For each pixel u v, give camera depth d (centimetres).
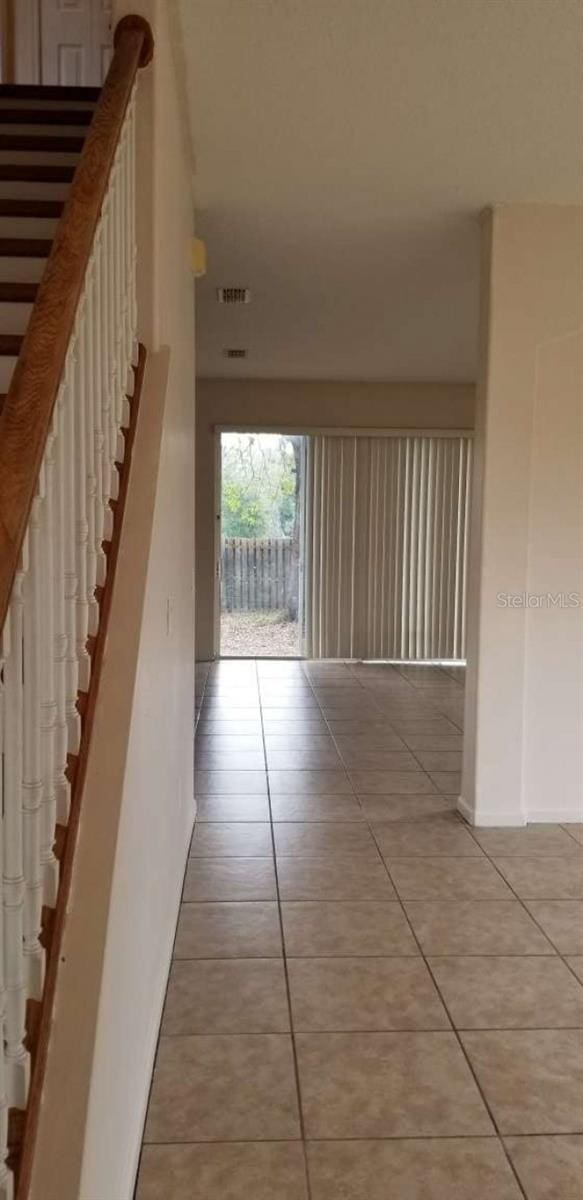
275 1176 171
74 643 136
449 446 778
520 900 297
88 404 145
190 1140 181
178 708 281
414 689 669
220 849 341
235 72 249
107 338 163
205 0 215
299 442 786
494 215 348
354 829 365
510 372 354
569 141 292
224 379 755
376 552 780
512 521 359
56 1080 113
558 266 352
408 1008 231
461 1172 173
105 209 158
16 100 295
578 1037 220
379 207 353
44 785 118
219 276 446
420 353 639
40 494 107
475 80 252
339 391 764
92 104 296
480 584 361
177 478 267
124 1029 154
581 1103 195
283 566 819
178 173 267
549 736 371
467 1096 196
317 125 281
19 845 101
